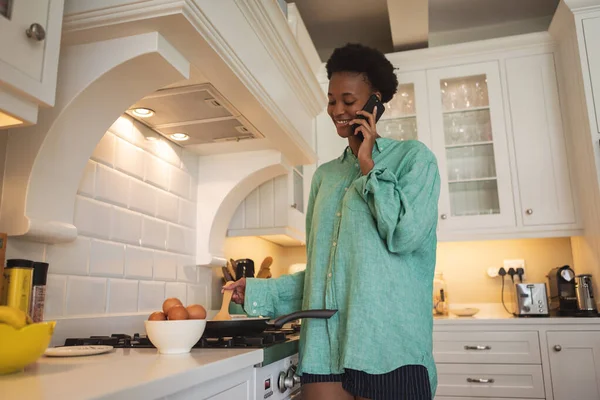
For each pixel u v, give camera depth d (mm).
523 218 2895
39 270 1202
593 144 2590
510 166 2961
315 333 1135
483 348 2570
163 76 1239
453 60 3133
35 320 1176
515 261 3131
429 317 1127
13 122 990
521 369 2521
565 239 3129
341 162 1325
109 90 1221
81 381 741
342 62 1222
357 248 1091
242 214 2398
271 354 1245
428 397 1028
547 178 2904
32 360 837
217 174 2105
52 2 999
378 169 1063
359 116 1191
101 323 1479
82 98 1186
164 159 1888
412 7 2812
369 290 1050
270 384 1268
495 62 3080
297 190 2662
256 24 1495
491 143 3029
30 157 1178
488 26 3424
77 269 1418
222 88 1436
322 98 2225
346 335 1047
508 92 3033
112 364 934
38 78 952
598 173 2564
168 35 1166
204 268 2154
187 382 837
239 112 1625
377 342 1020
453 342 2613
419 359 1037
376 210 1027
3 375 807
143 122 1729
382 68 1225
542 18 3340
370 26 3398
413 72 3178
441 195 3020
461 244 3246
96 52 1176
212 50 1230
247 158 2082
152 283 1773
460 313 2967
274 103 1649
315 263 1199
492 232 2930
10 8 900
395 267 1074
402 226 1014
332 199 1229
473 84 3133
